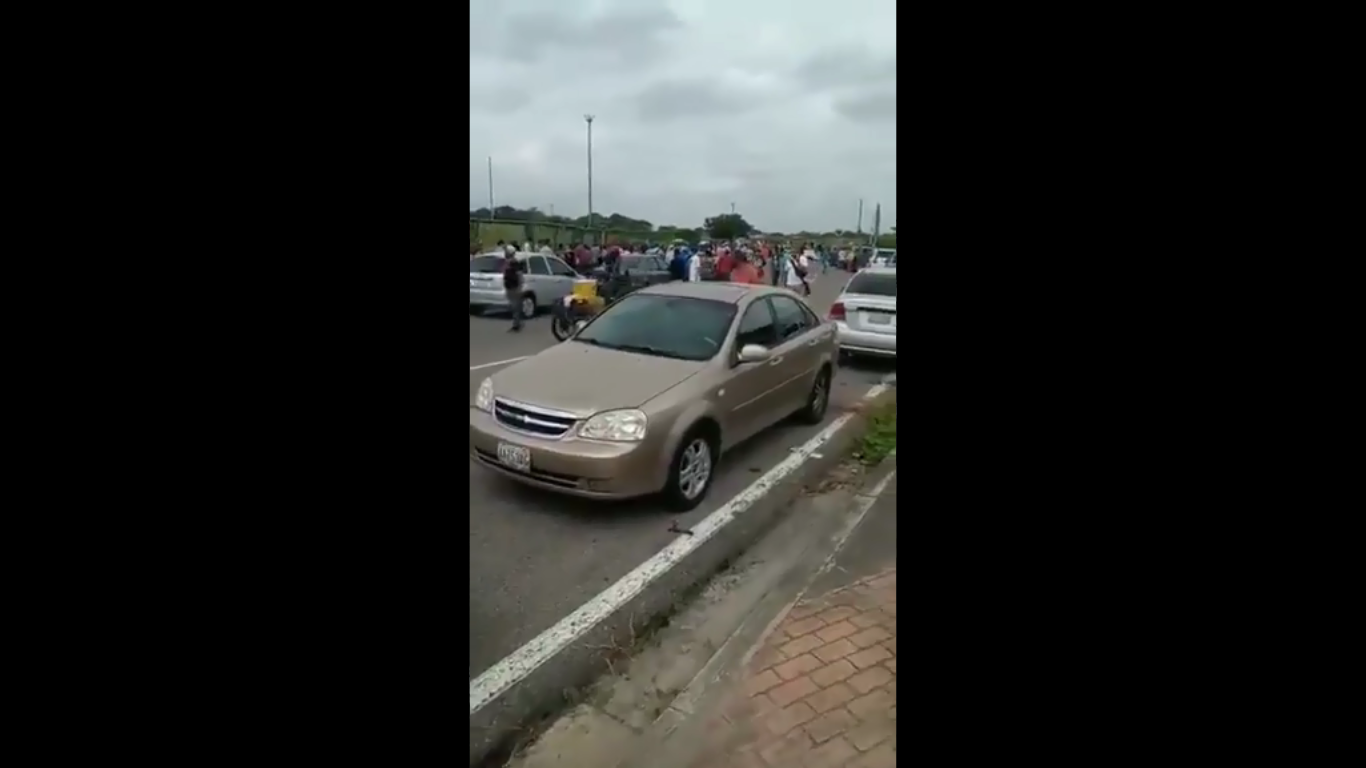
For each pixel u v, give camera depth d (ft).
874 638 9.89
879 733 8.00
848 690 8.79
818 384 20.72
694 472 14.73
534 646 9.86
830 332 21.31
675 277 48.75
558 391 14.01
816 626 10.25
